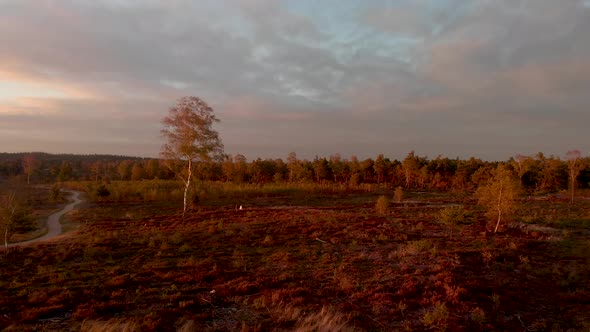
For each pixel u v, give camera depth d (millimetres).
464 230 25359
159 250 19594
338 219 30922
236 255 18484
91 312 10547
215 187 64375
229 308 11500
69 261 17484
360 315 10922
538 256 17875
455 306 11336
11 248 20969
